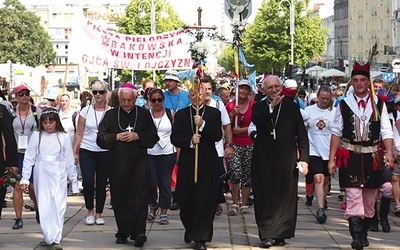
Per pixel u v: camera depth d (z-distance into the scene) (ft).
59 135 32.09
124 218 31.94
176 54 59.06
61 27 490.08
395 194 39.32
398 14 212.02
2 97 40.37
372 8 244.22
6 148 32.81
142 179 32.07
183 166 31.40
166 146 37.42
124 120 32.30
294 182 31.07
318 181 38.09
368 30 251.80
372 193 30.42
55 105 57.88
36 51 327.88
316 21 216.74
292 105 31.27
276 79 31.19
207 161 31.19
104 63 57.77
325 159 38.93
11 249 31.71
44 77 172.55
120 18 209.87
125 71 190.80
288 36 211.20
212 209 31.09
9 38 322.55
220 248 31.14
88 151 36.99
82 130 37.27
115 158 31.99
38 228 36.70
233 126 40.19
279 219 30.89
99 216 37.45
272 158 31.04
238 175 39.99
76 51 57.16
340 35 321.93
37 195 31.94
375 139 29.63
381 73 141.79
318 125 38.96
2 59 317.83
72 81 218.18
